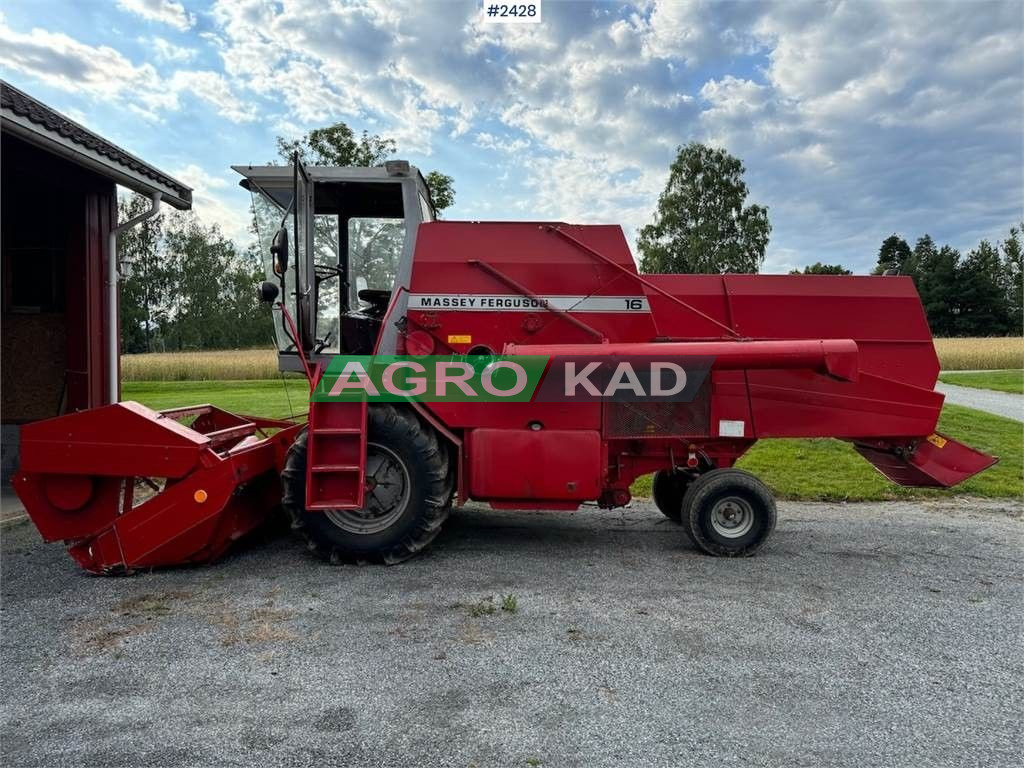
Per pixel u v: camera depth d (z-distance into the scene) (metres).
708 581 3.96
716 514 4.46
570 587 3.83
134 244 57.12
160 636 3.11
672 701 2.55
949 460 4.71
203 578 3.96
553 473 4.30
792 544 4.83
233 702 2.51
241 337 60.38
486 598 3.63
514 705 2.50
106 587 3.79
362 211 4.87
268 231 4.66
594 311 4.49
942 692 2.65
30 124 5.04
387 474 4.25
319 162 18.12
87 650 2.96
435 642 3.06
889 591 3.83
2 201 6.99
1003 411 13.77
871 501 6.38
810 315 4.77
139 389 20.31
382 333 4.51
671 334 4.72
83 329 6.91
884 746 2.26
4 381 7.06
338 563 4.23
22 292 7.08
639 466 4.70
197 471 3.94
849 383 4.62
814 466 7.72
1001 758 2.20
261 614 3.38
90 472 3.97
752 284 4.80
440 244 4.47
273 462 4.58
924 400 4.62
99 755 2.16
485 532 5.13
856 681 2.73
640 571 4.14
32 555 4.41
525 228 4.50
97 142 5.95
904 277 4.87
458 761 2.14
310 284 4.57
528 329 4.48
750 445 4.75
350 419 4.09
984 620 3.41
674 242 38.97
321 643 3.04
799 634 3.20
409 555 4.23
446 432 4.39
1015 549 4.74
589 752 2.20
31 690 2.60
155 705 2.49
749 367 4.23
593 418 4.40
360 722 2.38
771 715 2.46
